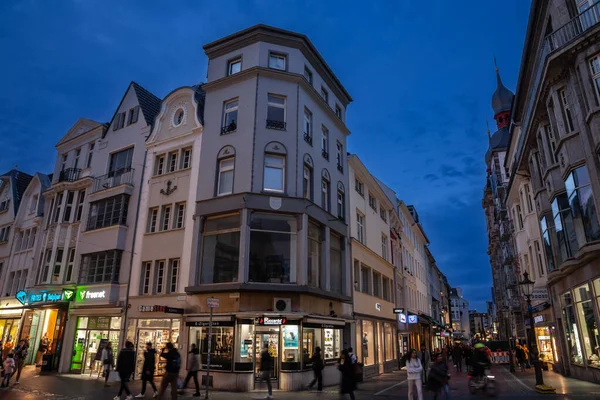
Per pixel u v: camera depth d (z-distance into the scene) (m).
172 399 11.28
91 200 24.09
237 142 19.94
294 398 14.40
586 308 17.39
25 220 30.09
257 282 17.75
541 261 25.31
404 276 38.25
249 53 21.48
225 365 16.66
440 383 11.43
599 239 14.83
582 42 15.48
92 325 21.77
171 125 22.78
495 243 67.12
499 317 69.62
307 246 19.06
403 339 34.47
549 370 26.28
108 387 16.17
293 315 16.97
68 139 28.59
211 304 13.77
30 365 24.48
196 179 20.61
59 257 24.78
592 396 13.26
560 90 17.31
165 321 19.33
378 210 31.83
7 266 29.66
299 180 19.89
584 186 15.76
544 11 18.27
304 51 22.44
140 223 21.84
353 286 23.81
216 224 19.30
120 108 26.23
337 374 20.09
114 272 21.39
